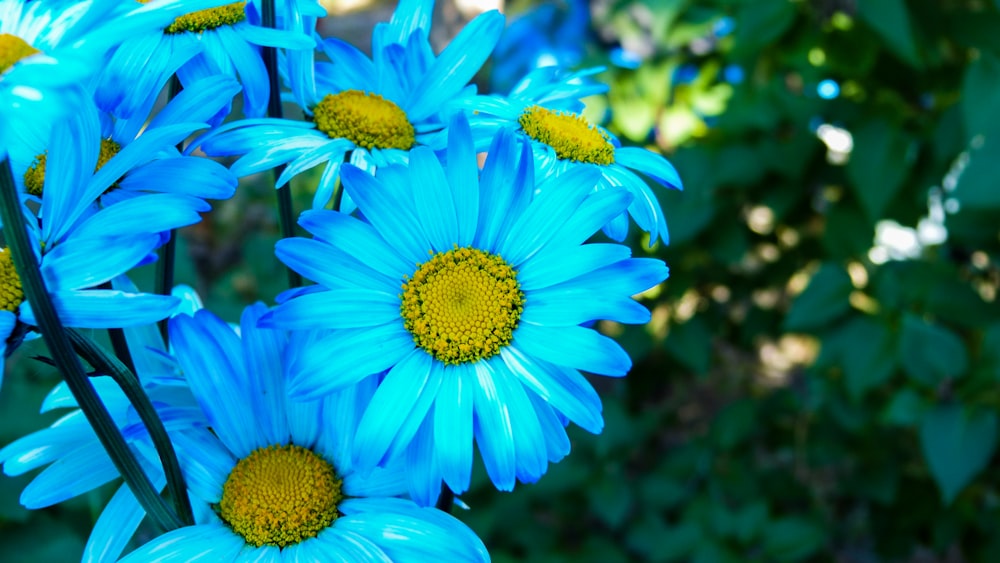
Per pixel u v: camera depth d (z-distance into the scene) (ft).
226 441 0.97
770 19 1.96
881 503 2.33
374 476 0.96
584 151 1.04
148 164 0.91
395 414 0.91
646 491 2.17
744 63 2.20
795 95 2.11
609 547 2.07
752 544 2.02
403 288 0.94
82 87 0.87
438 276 0.94
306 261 0.92
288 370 0.93
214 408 0.96
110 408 0.97
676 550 2.01
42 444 0.96
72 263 0.84
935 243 2.29
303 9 1.02
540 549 2.05
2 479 1.40
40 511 1.43
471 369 0.93
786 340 3.31
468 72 1.08
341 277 0.93
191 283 1.43
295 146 1.01
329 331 0.95
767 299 2.77
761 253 2.57
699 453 2.24
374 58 1.10
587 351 0.91
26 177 0.93
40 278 0.80
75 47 0.79
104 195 0.90
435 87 1.07
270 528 0.94
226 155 0.99
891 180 1.96
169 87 1.03
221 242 3.43
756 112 2.10
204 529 0.94
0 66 0.75
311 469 0.96
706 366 2.38
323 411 0.97
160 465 0.97
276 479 0.95
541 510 2.20
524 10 3.33
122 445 0.88
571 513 2.16
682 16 2.25
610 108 2.37
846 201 2.18
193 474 0.97
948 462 1.80
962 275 2.24
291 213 1.03
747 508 2.06
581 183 0.95
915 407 1.86
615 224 1.00
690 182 2.14
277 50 1.07
